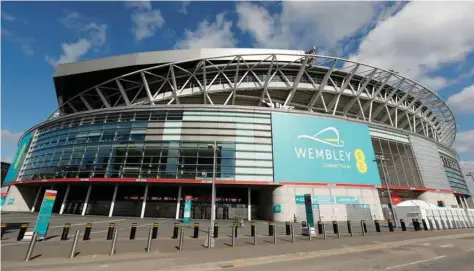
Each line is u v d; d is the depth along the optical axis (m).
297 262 9.52
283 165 31.05
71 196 35.06
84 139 34.31
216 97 40.44
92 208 32.88
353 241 14.89
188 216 25.45
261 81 40.16
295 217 28.64
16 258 9.34
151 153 31.31
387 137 40.06
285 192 29.77
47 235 15.10
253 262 9.51
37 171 35.75
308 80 41.22
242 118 33.41
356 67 38.19
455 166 50.19
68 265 8.43
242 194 33.16
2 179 70.69
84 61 41.75
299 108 43.09
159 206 31.67
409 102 49.03
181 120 32.97
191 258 9.73
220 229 21.06
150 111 34.16
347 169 33.44
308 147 32.88
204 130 32.38
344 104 44.44
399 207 25.33
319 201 30.30
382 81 42.53
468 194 49.53
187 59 38.91
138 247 12.04
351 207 31.36
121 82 42.56
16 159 43.88
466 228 24.84
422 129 53.97
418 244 14.41
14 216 27.56
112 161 31.39
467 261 9.49
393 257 10.41
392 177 36.94
